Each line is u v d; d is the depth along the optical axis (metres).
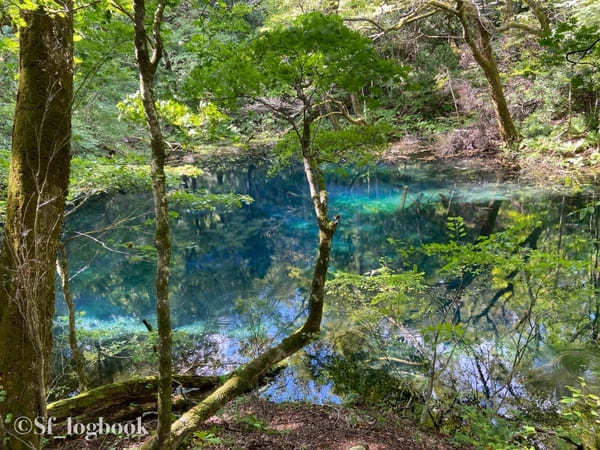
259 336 6.36
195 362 5.67
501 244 4.62
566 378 4.96
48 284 2.66
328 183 15.52
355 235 10.82
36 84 2.62
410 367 5.38
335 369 5.36
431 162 16.67
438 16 19.45
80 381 4.69
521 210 11.26
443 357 5.54
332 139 4.88
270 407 4.34
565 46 3.64
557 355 5.44
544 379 4.98
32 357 2.53
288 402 4.59
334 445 3.43
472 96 17.97
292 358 5.69
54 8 2.61
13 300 2.49
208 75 3.66
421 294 7.32
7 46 3.88
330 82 3.89
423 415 4.21
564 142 14.72
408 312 6.77
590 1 11.58
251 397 4.42
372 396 4.82
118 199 13.70
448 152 17.25
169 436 2.43
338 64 3.65
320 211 4.66
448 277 7.99
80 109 7.98
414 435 3.81
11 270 2.42
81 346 6.15
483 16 13.75
